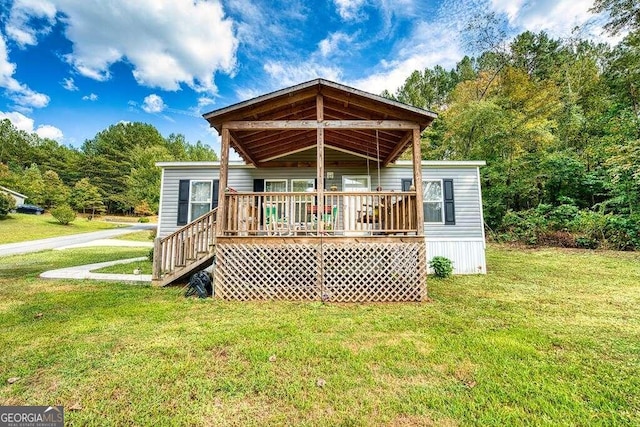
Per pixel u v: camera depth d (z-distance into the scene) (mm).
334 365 2941
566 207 13312
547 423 2129
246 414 2213
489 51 17891
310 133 7617
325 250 5551
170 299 5336
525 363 3006
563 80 17188
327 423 2121
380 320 4305
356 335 3715
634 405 2340
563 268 8758
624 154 11320
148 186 36188
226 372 2783
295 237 5570
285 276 5547
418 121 5738
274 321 4223
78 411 2225
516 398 2410
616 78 13781
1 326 3895
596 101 15141
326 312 4688
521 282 7160
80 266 8797
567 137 15391
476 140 16203
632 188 11477
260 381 2635
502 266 9203
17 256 11133
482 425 2113
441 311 4789
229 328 3908
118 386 2543
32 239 17438
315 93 5688
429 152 19172
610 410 2275
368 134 7180
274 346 3350
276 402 2357
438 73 23141
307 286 5508
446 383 2639
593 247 11570
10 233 18719
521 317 4492
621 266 8719
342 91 5570
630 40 12555
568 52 17984
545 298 5668
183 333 3713
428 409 2279
